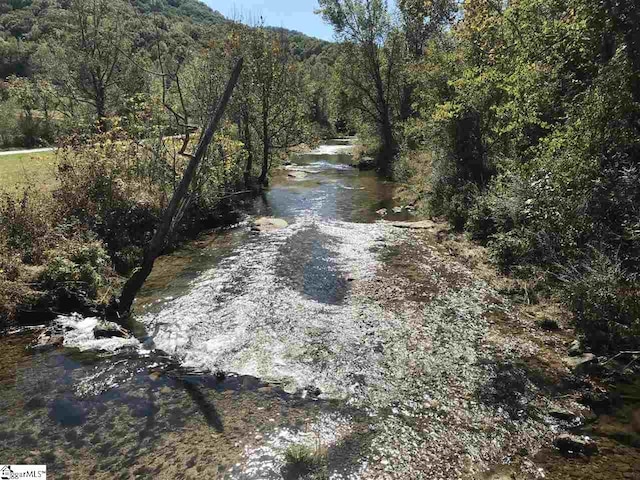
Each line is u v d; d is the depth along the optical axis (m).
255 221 18.61
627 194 9.11
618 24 9.24
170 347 8.59
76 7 30.31
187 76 17.92
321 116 69.06
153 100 15.45
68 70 30.86
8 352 8.31
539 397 6.95
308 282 12.02
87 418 6.48
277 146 28.58
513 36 13.25
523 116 12.20
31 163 21.28
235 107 23.50
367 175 32.16
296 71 27.92
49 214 12.23
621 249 9.07
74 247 11.19
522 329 9.20
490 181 16.58
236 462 5.65
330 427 6.35
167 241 10.34
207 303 10.60
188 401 6.91
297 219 19.31
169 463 5.62
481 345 8.59
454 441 6.05
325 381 7.47
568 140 10.12
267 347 8.57
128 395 7.05
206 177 16.31
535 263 11.45
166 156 16.58
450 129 19.34
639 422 6.30
